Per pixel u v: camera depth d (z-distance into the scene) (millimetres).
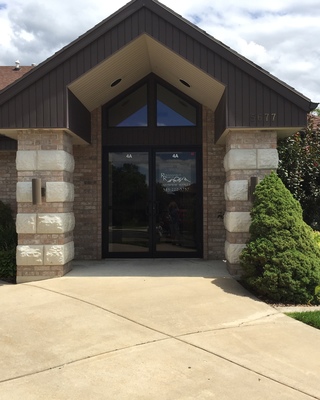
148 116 10391
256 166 8102
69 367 4508
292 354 4875
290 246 7051
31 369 4469
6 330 5535
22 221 8133
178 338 5254
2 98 7934
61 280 7980
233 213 8109
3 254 8562
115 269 8969
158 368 4477
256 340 5250
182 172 10445
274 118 7859
